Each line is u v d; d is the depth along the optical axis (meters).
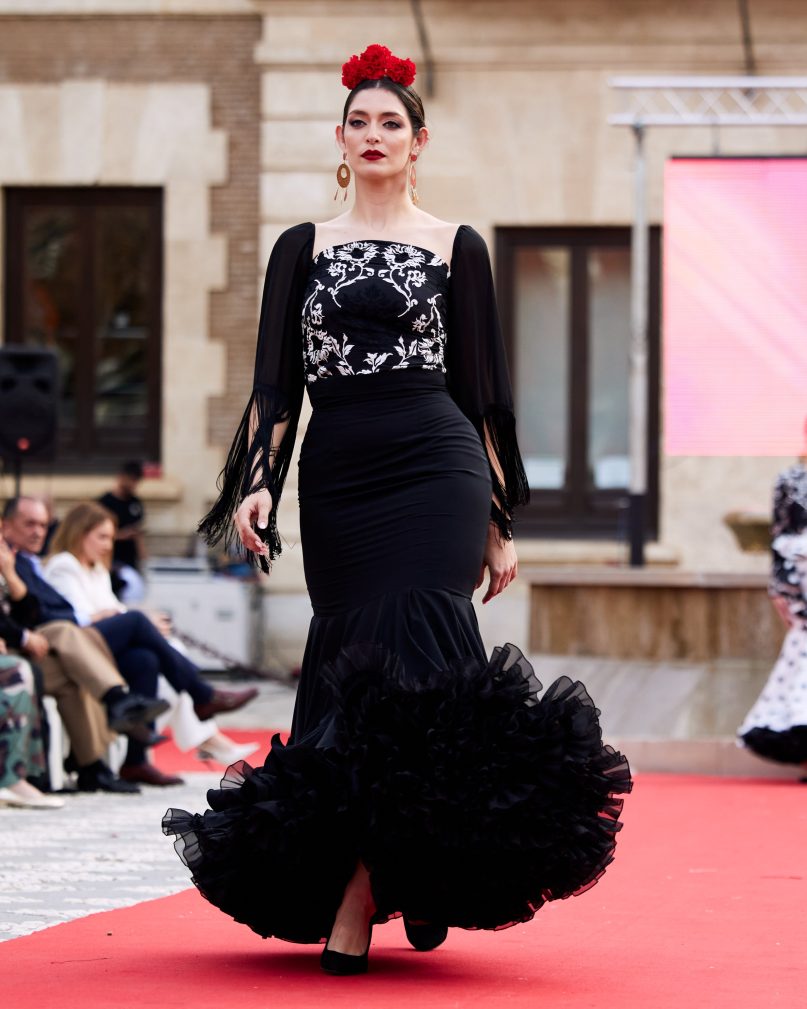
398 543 10.53
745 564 41.06
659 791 22.72
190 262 42.91
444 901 10.15
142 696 22.67
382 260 10.84
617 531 42.41
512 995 9.47
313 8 42.00
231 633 40.50
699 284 37.59
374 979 9.88
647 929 11.98
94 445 43.50
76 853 15.81
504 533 11.14
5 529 22.83
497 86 41.78
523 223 41.91
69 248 43.50
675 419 37.88
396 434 10.63
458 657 10.40
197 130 42.94
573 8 41.31
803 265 37.34
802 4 40.81
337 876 10.19
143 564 40.91
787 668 24.23
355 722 10.05
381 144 10.99
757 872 14.98
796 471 24.39
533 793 10.04
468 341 10.97
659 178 41.50
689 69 41.25
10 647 21.23
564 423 42.69
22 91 43.22
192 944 11.05
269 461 10.86
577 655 26.64
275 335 10.98
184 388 42.91
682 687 26.16
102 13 43.09
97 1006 8.94
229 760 24.44
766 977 10.15
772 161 37.28
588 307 42.41
